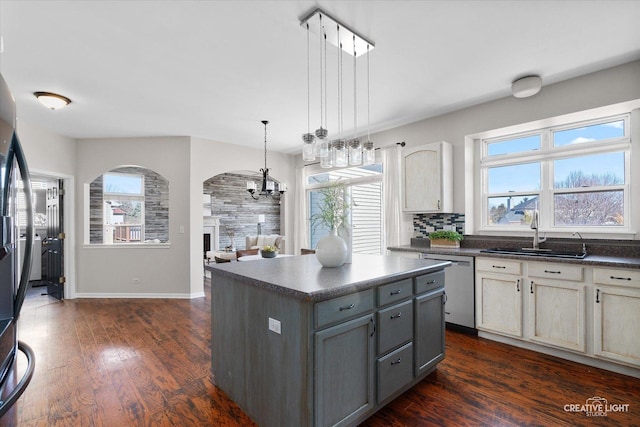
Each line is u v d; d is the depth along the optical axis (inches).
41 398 85.5
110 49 97.3
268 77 117.4
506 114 137.4
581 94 118.1
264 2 77.1
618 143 120.4
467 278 129.7
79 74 113.5
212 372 94.1
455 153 154.8
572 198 132.6
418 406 81.6
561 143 135.7
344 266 93.2
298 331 64.1
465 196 152.1
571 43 96.3
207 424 75.3
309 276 77.8
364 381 73.5
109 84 121.8
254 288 76.7
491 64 109.0
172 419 77.1
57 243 197.2
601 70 113.7
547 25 87.1
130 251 199.6
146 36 90.8
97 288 198.8
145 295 198.5
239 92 130.6
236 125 175.3
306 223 243.4
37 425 74.6
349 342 70.3
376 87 127.2
